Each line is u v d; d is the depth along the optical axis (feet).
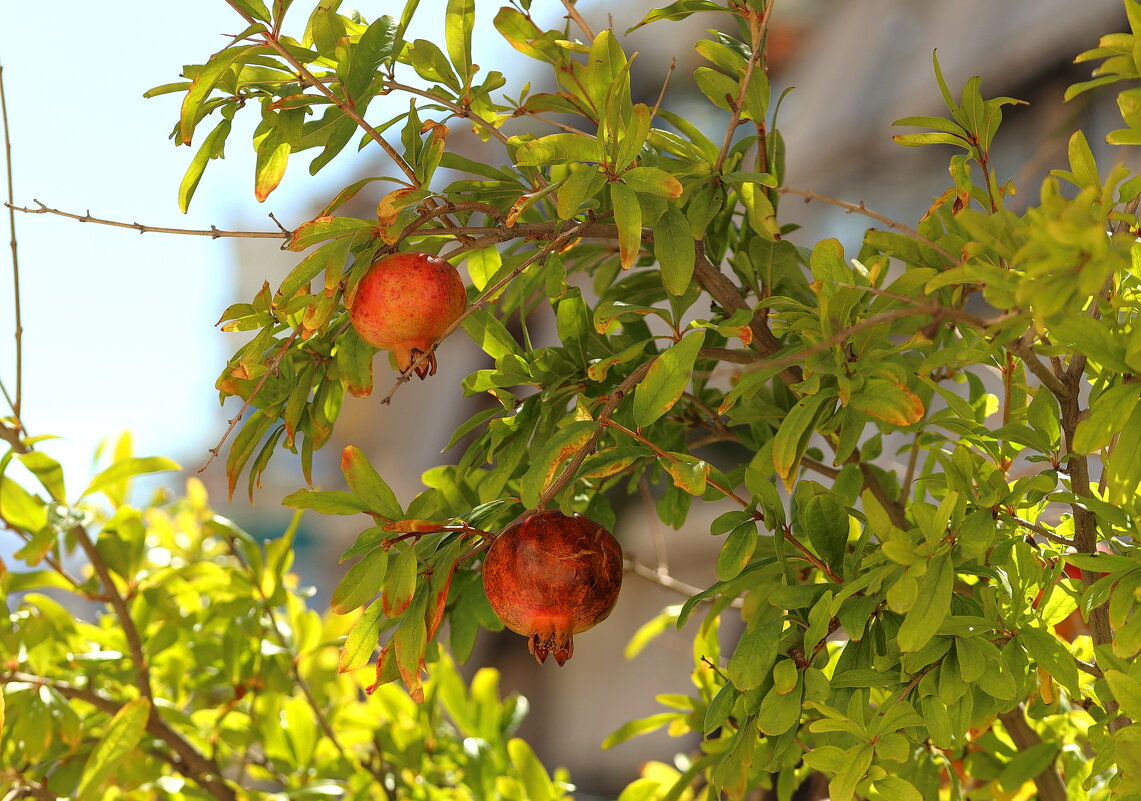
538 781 8.59
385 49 7.30
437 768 9.18
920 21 19.20
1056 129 14.73
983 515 7.19
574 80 7.69
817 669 7.22
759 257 7.86
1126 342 6.89
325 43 7.33
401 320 7.20
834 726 7.16
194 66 7.38
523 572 7.06
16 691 8.37
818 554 7.34
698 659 8.25
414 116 7.37
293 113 7.34
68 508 8.27
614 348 7.80
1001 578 7.23
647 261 8.16
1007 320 6.92
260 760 9.21
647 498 8.92
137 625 8.71
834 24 21.97
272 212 7.27
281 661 8.82
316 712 8.83
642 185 7.21
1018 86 16.28
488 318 7.65
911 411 7.06
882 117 18.66
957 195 7.48
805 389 7.16
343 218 7.20
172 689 8.93
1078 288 6.73
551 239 7.43
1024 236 6.89
